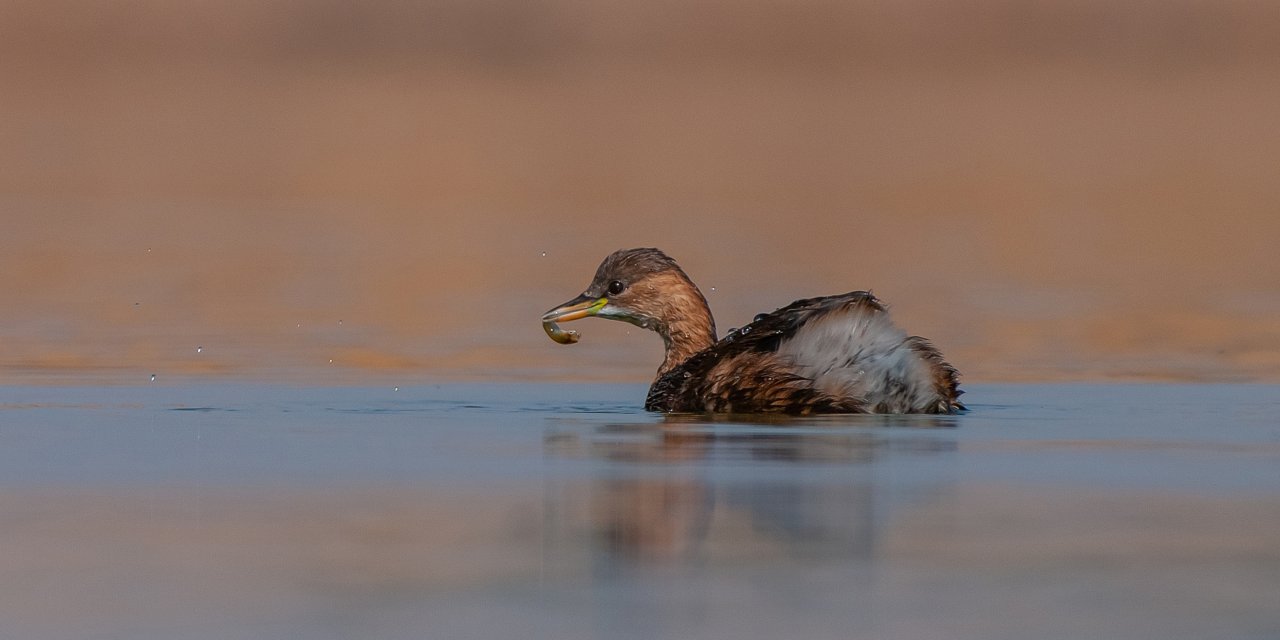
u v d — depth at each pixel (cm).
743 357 1462
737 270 2378
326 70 5747
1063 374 1681
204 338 1870
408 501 1067
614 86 5491
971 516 1024
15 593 861
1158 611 831
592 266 2459
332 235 2781
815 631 801
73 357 1747
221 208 3130
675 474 1158
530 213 3072
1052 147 4162
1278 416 1424
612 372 1720
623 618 820
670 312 1625
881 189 3472
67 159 3800
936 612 829
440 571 901
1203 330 1958
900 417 1424
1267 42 5953
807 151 4119
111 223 2888
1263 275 2394
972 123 4678
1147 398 1534
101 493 1095
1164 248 2670
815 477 1140
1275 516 1026
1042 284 2306
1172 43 5975
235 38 5856
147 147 4038
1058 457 1220
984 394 1555
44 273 2345
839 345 1446
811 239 2728
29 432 1335
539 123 4638
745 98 5259
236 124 4506
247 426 1373
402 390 1583
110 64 5703
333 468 1180
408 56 5928
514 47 5944
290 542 962
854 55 5953
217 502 1066
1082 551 942
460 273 2388
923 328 1970
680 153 4062
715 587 872
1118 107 4997
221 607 838
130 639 790
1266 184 3497
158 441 1295
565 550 941
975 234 2809
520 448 1262
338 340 1875
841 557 929
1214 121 4647
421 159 3900
